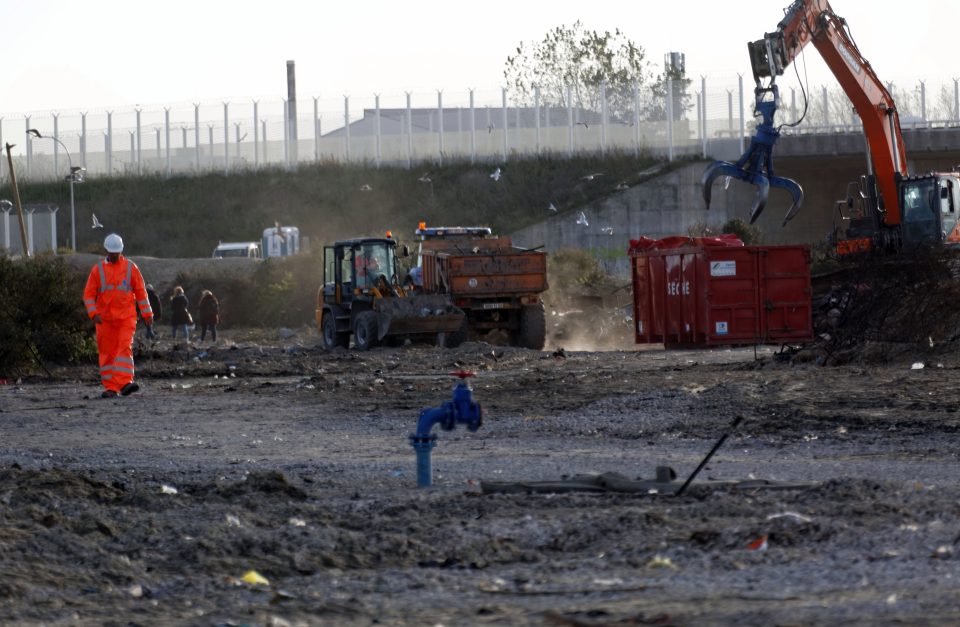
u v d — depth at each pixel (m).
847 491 24.36
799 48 79.25
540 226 192.12
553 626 15.52
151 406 53.75
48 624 16.72
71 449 38.94
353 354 86.56
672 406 45.91
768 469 30.52
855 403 43.56
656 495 25.52
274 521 23.53
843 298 84.56
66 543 21.20
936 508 22.50
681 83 197.62
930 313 64.56
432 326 94.94
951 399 43.25
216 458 36.09
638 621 15.42
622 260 178.38
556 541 21.09
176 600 18.08
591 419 43.81
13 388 67.69
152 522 23.12
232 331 146.00
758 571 18.23
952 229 88.69
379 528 22.80
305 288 157.50
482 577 18.92
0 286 77.81
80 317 80.69
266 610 17.08
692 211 190.38
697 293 85.12
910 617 15.02
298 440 41.03
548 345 109.06
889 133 89.44
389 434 42.38
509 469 31.81
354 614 16.69
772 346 83.94
